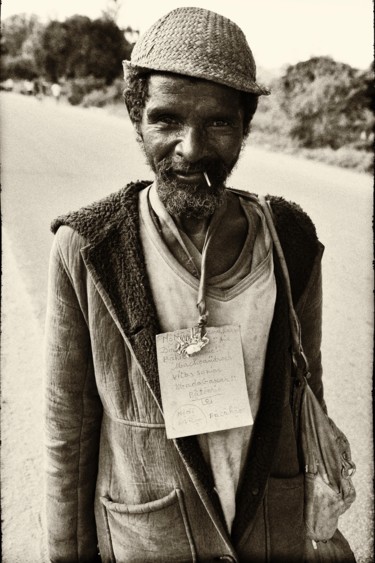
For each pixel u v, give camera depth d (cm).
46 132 951
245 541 102
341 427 266
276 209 102
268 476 100
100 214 92
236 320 93
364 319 364
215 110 79
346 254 462
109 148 837
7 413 265
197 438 94
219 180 85
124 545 105
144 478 99
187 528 100
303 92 949
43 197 565
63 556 110
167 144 82
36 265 405
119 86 1453
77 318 95
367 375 306
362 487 232
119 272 90
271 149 886
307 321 113
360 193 637
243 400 92
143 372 90
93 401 103
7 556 192
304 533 117
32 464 237
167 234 91
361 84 916
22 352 307
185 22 81
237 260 94
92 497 110
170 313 91
